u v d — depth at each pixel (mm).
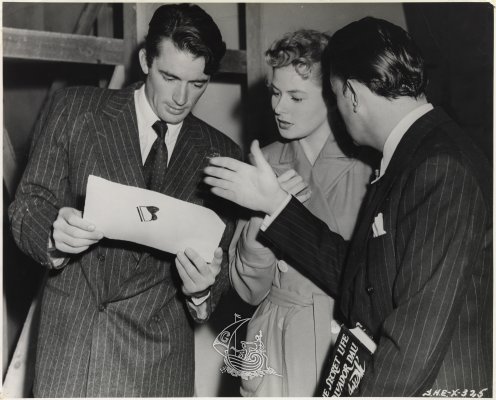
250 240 1673
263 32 2963
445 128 1309
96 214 1389
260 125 2922
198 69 1509
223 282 1748
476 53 3447
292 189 1660
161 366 1562
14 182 2832
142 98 1647
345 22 3203
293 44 1713
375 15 3268
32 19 3340
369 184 1761
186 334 1673
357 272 1436
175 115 1578
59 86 3527
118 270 1564
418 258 1188
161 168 1590
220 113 3020
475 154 1281
